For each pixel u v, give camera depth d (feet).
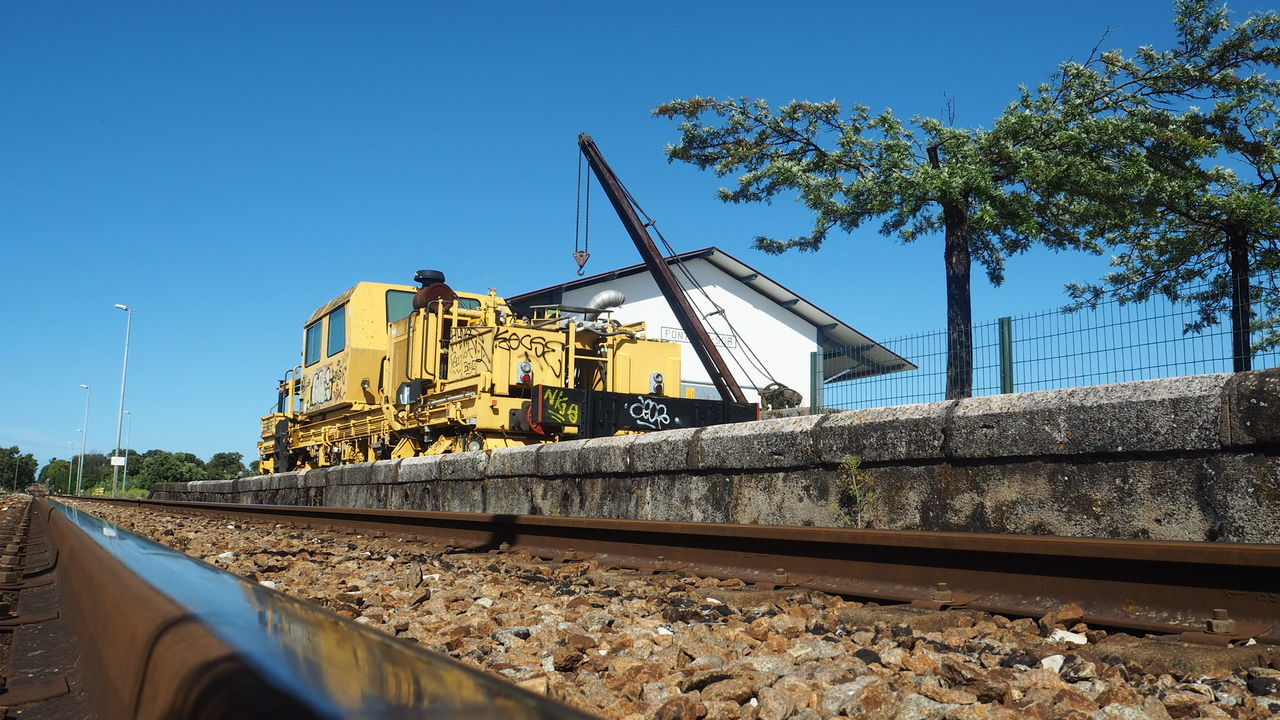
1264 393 13.57
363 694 2.37
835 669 8.84
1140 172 42.50
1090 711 7.24
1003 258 52.08
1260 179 46.70
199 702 2.70
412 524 30.50
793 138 49.44
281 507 41.91
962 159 44.19
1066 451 16.24
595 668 9.45
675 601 14.42
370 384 51.11
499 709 2.23
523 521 24.40
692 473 24.22
